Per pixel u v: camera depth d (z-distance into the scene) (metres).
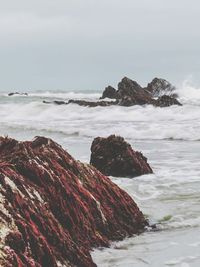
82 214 6.79
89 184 7.69
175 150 17.69
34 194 6.11
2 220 5.02
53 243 5.65
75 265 5.70
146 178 11.95
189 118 28.72
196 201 9.36
